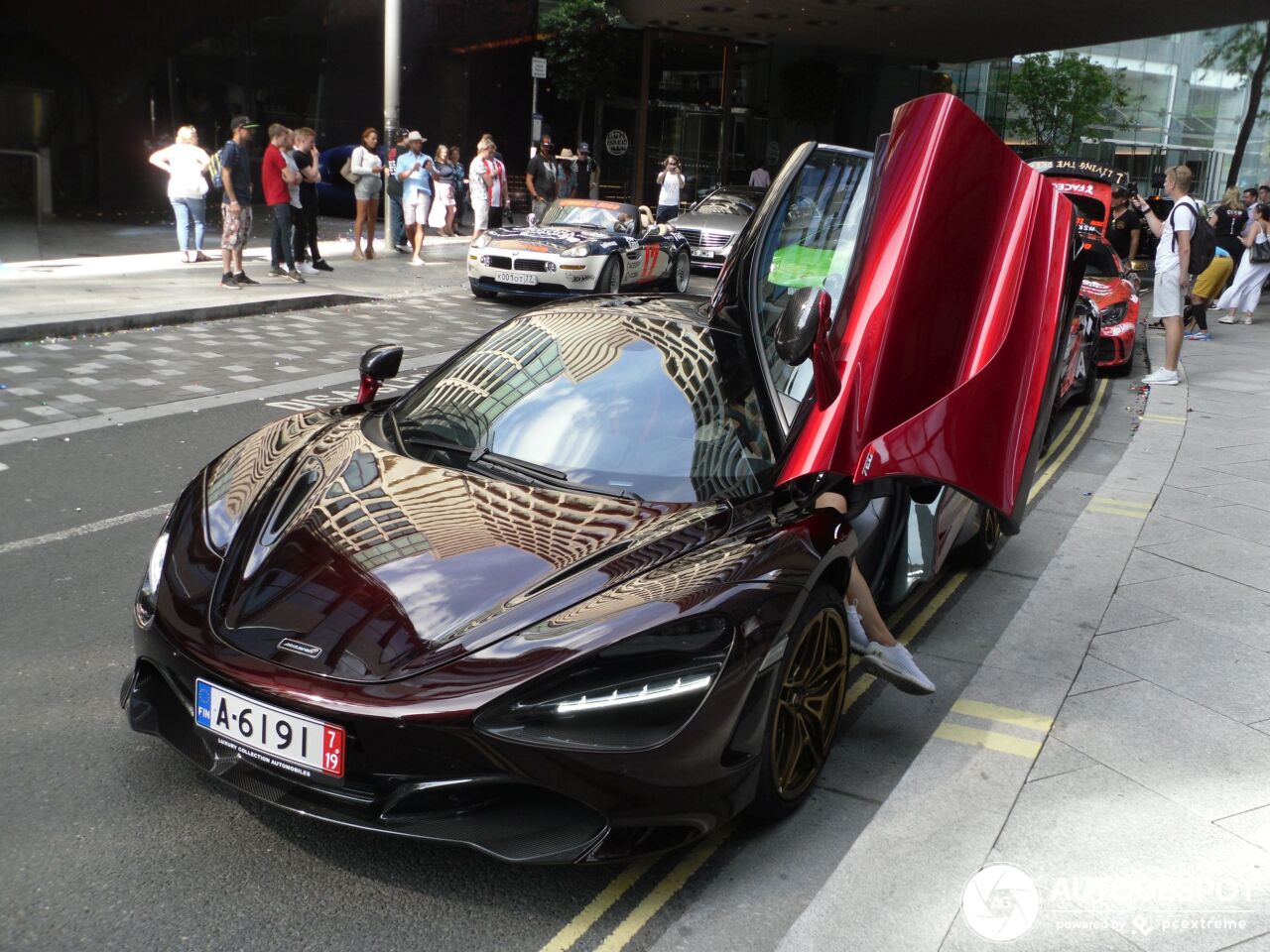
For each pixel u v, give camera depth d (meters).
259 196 21.42
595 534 2.86
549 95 29.44
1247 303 14.22
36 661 3.55
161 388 7.35
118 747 3.10
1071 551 5.03
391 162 15.57
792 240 3.54
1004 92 33.75
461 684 2.38
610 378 3.50
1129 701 3.56
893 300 3.07
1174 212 8.94
